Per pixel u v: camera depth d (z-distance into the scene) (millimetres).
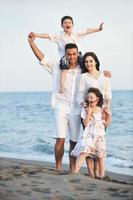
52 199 3840
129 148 9664
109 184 4348
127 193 4070
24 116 16562
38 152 9391
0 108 18391
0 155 8781
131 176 6672
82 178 4461
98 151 4930
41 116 16375
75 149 4977
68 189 4109
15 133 12438
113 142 10602
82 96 5062
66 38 5711
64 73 5129
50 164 7508
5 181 4250
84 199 3871
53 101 5234
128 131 12414
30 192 3977
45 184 4207
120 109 16906
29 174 4547
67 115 5172
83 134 4945
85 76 5055
